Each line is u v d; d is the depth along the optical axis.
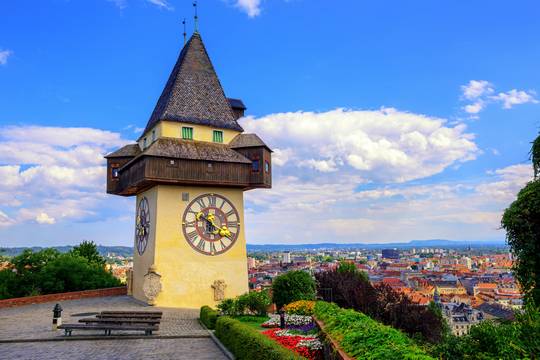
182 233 31.61
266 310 24.61
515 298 112.19
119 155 37.06
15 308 29.12
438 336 27.91
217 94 36.75
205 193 32.81
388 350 9.23
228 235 32.94
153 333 19.72
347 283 31.67
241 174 33.31
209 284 31.72
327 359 12.59
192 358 15.69
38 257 48.03
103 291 36.62
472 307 107.25
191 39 37.97
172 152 31.44
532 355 8.80
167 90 37.12
